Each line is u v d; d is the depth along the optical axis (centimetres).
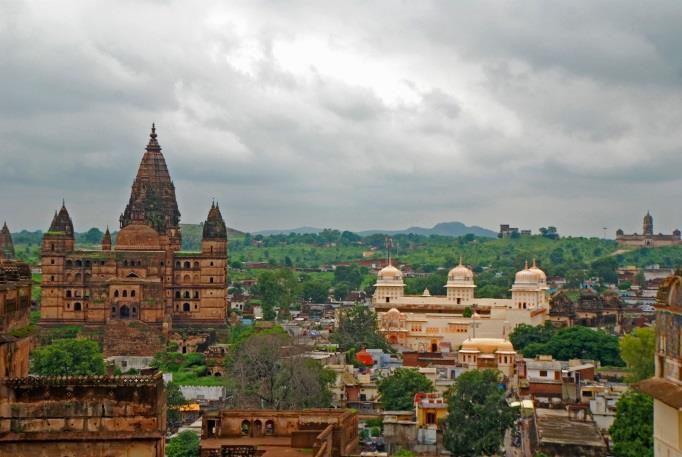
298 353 19575
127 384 6800
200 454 9344
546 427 14100
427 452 14900
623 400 12175
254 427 10119
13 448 6712
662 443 6806
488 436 14425
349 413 10412
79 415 6769
